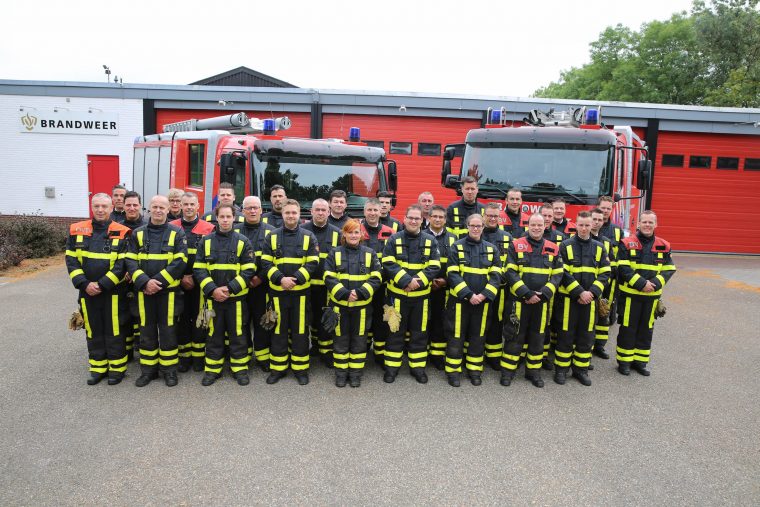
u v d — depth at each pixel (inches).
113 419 172.4
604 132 290.0
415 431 169.8
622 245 225.9
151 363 202.5
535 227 207.5
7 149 641.0
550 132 293.3
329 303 214.1
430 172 625.9
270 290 204.7
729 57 1196.5
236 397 193.0
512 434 169.6
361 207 300.5
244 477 140.8
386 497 133.3
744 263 582.6
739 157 633.6
